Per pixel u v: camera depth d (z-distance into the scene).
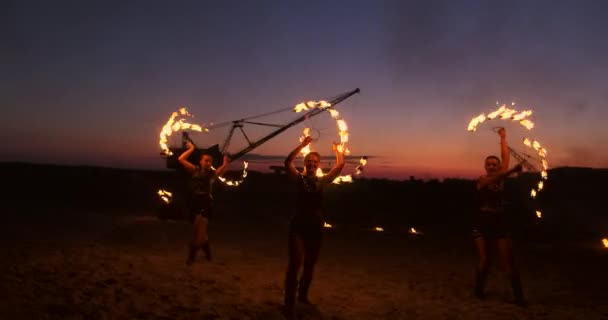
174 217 13.02
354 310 5.65
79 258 7.36
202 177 7.69
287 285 5.18
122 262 7.34
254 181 35.25
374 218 23.50
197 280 6.50
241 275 7.28
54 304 4.71
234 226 16.27
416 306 5.94
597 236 16.25
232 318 4.86
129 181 32.34
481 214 6.37
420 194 29.23
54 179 31.56
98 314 4.55
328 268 8.57
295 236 5.25
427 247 11.88
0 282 5.36
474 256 10.62
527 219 19.55
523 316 5.54
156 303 5.12
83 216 16.66
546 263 9.45
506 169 6.27
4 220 14.14
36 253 7.65
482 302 6.25
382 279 7.73
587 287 7.39
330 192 30.92
